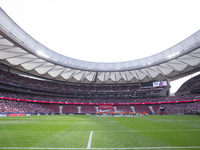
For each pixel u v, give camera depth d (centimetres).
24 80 5147
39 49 4041
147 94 6156
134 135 901
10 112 3481
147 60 5306
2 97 3881
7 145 643
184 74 5200
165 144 668
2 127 1280
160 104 5669
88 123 1712
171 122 1819
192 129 1168
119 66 5781
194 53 3812
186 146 632
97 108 5831
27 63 4312
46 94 5488
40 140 752
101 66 5800
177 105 5112
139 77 6212
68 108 5544
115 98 6475
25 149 586
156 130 1116
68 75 5816
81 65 5531
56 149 593
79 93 6272
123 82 6644
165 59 4466
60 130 1116
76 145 655
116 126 1395
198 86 5022
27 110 4181
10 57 3738
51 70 5119
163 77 5809
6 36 2722
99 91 6650
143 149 592
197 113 3934
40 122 1817
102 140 757
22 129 1156
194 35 3622
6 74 4494
